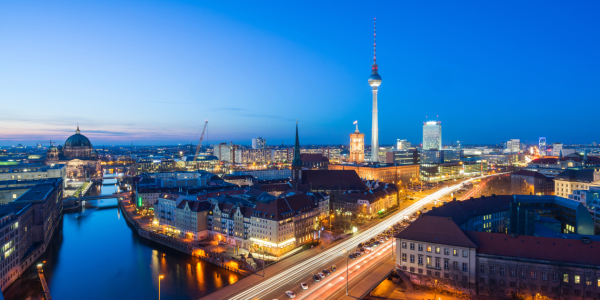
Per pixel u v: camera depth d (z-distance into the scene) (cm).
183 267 14838
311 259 13600
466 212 14525
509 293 10031
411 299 10319
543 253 9794
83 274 14300
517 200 17438
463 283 10512
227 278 13338
